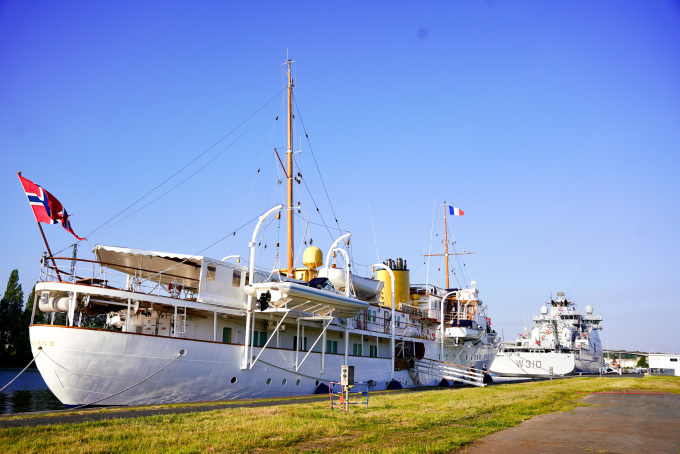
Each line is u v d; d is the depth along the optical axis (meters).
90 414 22.36
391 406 26.97
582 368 106.06
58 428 17.47
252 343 33.81
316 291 33.66
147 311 33.47
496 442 17.12
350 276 44.31
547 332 101.50
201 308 31.84
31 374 71.62
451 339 60.78
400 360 50.97
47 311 29.80
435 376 55.47
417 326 57.25
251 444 15.55
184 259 32.56
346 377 23.88
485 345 71.75
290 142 49.03
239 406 26.91
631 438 18.02
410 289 64.12
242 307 34.38
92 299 29.92
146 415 22.17
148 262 33.53
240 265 35.12
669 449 16.02
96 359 27.47
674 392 43.06
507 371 99.94
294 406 25.84
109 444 15.01
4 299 79.38
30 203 29.56
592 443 16.95
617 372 140.00
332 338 43.44
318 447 15.70
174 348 29.89
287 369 36.19
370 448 15.48
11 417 20.91
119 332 28.03
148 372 29.02
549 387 49.69
